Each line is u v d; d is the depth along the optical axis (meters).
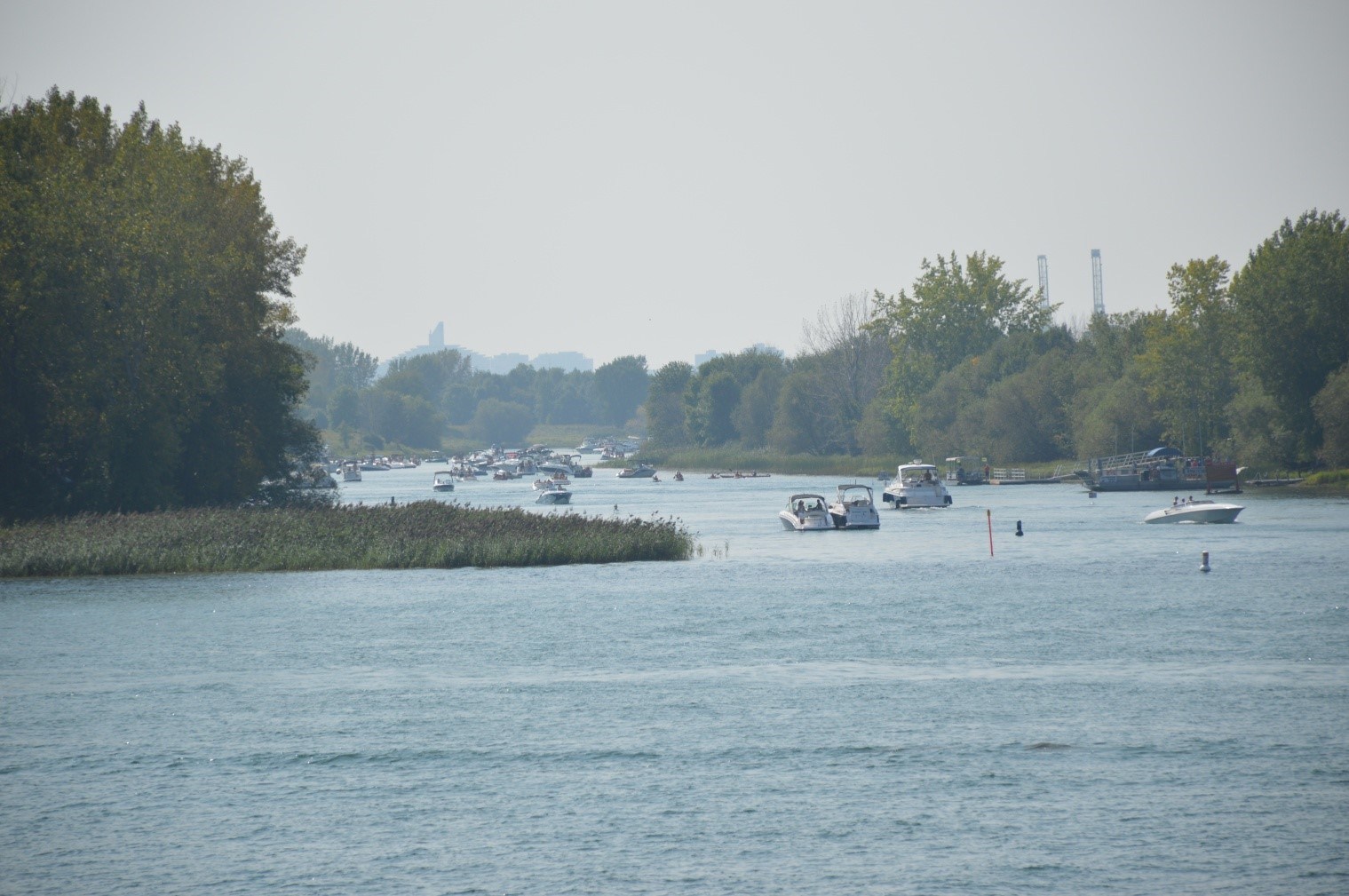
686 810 103.50
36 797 108.12
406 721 130.75
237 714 134.12
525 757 118.06
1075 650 163.00
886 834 97.75
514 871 91.81
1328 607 193.88
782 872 91.00
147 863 94.00
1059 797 105.12
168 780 112.50
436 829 100.06
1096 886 88.06
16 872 92.62
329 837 98.69
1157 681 143.88
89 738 125.31
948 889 87.81
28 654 167.00
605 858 94.00
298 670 156.38
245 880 90.94
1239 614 189.25
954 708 133.12
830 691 141.75
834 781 110.12
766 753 118.06
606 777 112.00
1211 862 91.62
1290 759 113.69
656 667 156.12
